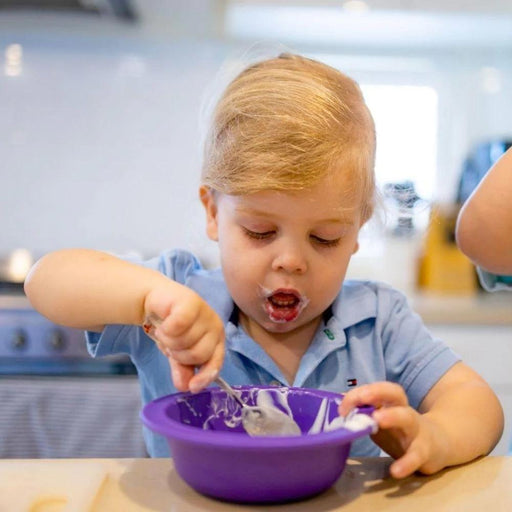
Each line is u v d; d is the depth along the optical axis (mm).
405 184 1452
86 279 761
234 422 704
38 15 2213
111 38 2469
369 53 2600
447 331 2080
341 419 641
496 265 1017
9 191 2502
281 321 861
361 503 569
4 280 2037
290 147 808
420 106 2652
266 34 2414
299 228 804
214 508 551
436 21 2221
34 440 1838
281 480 542
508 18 2172
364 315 997
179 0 2033
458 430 707
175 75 2525
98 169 2521
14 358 1894
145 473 628
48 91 2496
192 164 2523
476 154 2420
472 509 557
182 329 646
